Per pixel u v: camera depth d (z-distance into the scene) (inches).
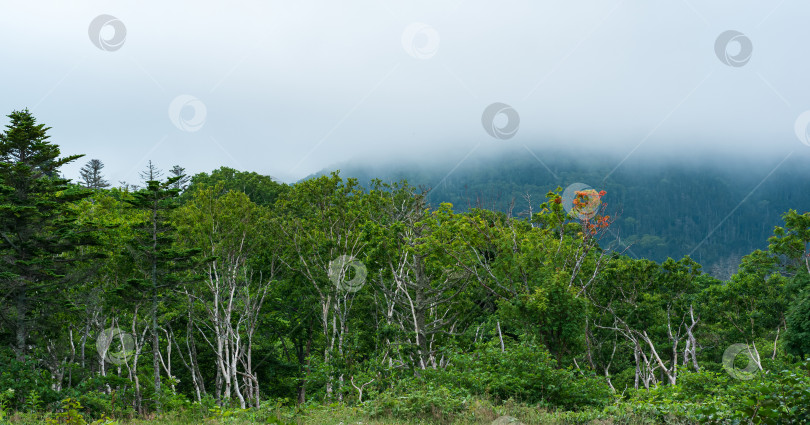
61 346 1227.2
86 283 1288.1
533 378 730.2
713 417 471.2
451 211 1334.9
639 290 1637.6
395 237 1338.6
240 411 674.8
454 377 766.5
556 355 1043.9
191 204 1603.1
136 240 1236.5
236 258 1568.7
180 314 1587.1
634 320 1569.9
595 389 746.8
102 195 1551.4
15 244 1157.7
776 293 1702.8
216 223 1534.2
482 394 721.6
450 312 1457.9
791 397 414.6
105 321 1402.6
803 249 1657.2
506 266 1205.7
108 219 1432.1
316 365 1275.8
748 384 578.9
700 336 1755.7
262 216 1627.7
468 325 1469.0
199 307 1544.0
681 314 1733.5
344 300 1537.9
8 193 1141.1
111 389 1299.2
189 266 1311.5
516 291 1173.1
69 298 1240.2
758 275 1733.5
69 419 636.1
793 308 1322.6
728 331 1752.0
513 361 762.2
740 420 439.5
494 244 1257.4
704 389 741.3
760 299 1705.2
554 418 615.5
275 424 607.8
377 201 1579.7
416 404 652.7
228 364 1446.9
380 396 698.2
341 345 1290.6
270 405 754.8
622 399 763.4
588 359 1526.8
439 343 1373.0
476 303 1560.0
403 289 1379.2
